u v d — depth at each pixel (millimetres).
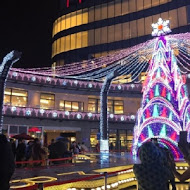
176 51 32219
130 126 35438
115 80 36562
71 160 14242
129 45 42094
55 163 12281
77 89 33625
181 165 14258
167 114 16156
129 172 12859
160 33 18016
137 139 17156
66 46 48469
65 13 50125
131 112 35844
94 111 35125
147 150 3686
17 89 30000
